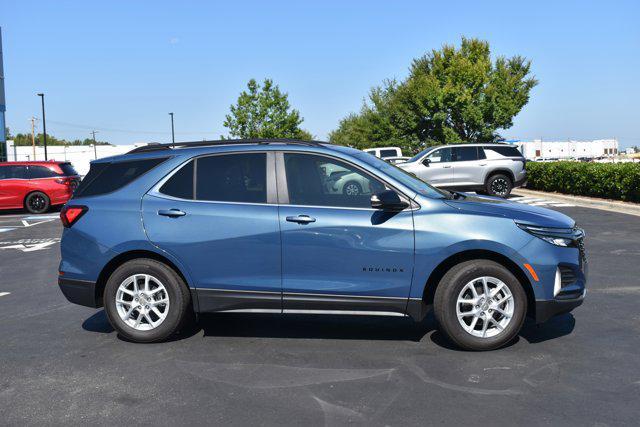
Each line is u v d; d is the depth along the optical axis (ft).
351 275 17.30
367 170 17.75
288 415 13.06
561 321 19.90
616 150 302.45
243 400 13.94
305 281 17.49
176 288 18.17
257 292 17.71
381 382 14.85
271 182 17.99
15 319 21.86
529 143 255.29
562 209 54.03
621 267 28.40
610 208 53.98
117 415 13.26
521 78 135.85
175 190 18.42
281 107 163.43
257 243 17.60
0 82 140.05
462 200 18.06
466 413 12.95
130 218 18.26
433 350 17.25
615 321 19.77
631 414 12.77
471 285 16.87
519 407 13.21
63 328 20.51
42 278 29.86
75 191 19.20
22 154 284.00
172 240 17.94
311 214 17.46
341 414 13.05
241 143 18.66
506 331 16.89
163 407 13.65
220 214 17.85
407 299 17.19
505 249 16.74
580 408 13.10
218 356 17.13
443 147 66.13
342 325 20.03
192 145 19.04
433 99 131.13
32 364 16.81
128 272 18.22
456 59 133.59
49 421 13.04
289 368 16.02
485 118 131.54
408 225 17.07
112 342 18.74
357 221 17.25
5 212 72.49
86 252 18.43
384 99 179.42
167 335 18.34
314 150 18.11
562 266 16.90
